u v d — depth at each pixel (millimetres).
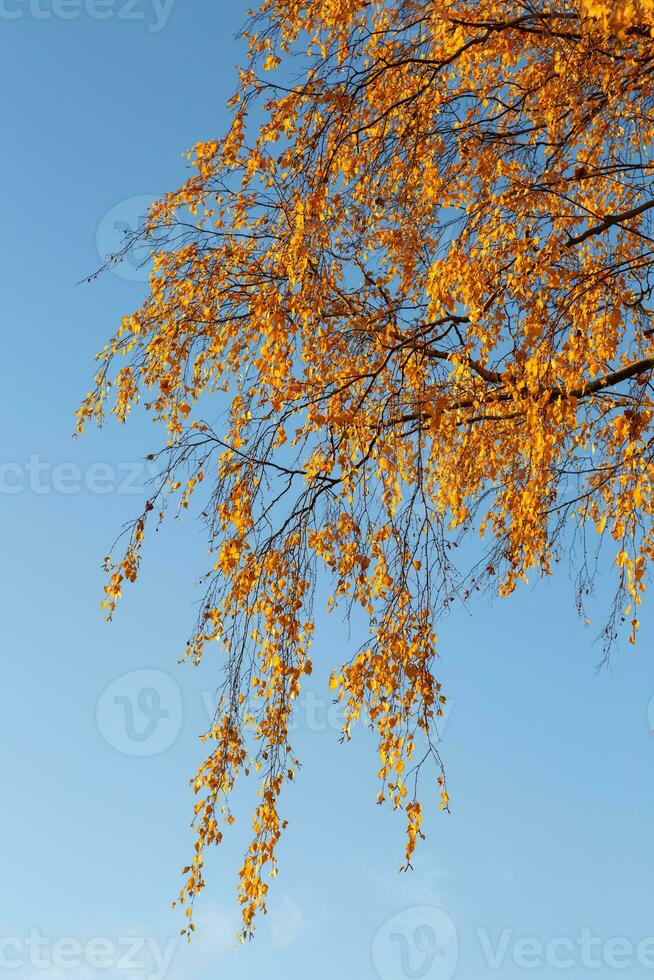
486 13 5266
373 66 5152
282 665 4980
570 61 4879
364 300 5570
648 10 3559
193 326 5910
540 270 4496
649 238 4730
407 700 4582
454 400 5293
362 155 5191
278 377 4957
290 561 5133
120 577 5652
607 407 5750
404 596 4727
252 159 5402
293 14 5402
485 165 5168
